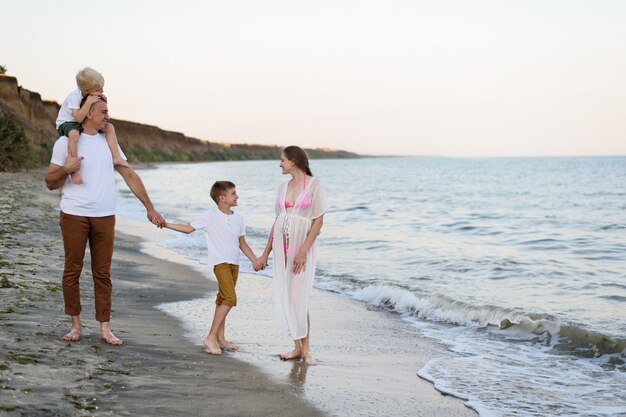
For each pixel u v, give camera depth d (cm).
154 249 1175
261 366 455
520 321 625
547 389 442
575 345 563
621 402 415
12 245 888
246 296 754
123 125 11612
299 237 480
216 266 495
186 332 544
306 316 479
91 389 349
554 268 1012
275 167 10962
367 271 988
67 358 399
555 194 3600
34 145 4231
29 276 666
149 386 373
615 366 509
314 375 444
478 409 388
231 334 559
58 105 7044
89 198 439
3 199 1609
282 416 352
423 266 1039
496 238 1498
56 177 434
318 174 7856
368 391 415
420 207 2627
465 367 495
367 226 1792
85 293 638
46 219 1299
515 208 2586
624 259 1127
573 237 1511
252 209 2384
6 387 324
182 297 719
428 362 504
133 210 2156
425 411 382
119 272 864
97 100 438
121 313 597
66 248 443
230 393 382
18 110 5072
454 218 2084
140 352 450
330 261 1099
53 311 521
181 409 343
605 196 3369
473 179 6094
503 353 546
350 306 738
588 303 741
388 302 757
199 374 414
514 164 13812
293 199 482
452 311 684
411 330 626
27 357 383
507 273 965
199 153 15988
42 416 296
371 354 523
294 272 477
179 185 4219
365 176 7112
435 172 8550
